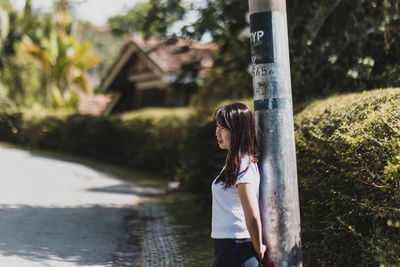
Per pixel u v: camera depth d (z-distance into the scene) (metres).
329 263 4.29
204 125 8.52
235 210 2.74
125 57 24.20
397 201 3.36
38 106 28.59
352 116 4.11
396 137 3.48
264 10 2.98
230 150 2.78
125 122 18.75
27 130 25.41
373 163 3.62
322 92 7.38
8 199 9.62
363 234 3.85
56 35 27.78
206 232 7.59
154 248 6.53
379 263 3.52
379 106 3.96
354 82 6.95
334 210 4.08
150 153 16.89
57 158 20.48
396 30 6.53
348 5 7.23
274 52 2.97
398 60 6.55
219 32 9.83
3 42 31.34
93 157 20.97
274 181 2.93
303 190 4.61
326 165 4.19
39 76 31.97
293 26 7.92
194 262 5.81
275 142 2.94
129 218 8.76
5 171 14.52
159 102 24.45
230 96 11.23
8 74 30.86
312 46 7.62
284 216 2.93
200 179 8.80
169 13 10.27
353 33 6.95
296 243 2.96
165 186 13.91
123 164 19.17
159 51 21.98
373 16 6.91
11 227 6.97
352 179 3.85
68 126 22.28
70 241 6.54
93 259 5.74
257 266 2.72
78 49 28.47
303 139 4.70
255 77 3.01
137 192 12.49
